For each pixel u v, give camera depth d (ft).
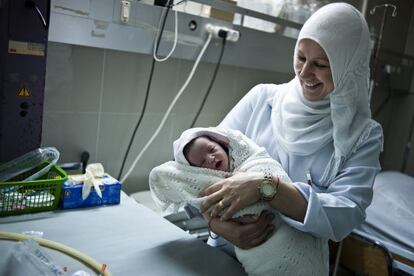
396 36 9.43
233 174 3.51
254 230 3.15
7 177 3.75
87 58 5.12
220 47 6.08
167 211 4.06
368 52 3.49
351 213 3.21
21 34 3.76
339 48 3.26
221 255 3.28
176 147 3.85
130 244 3.23
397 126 10.23
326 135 3.64
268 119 4.23
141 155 6.06
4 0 3.63
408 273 5.74
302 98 3.82
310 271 3.23
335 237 3.21
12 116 3.90
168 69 5.97
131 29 5.03
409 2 9.49
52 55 4.82
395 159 10.26
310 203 3.07
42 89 4.01
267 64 6.87
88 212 3.76
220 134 3.83
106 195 3.97
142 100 5.82
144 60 5.67
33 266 2.68
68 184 3.80
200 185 3.53
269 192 3.12
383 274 6.05
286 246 3.17
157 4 5.23
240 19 6.41
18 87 3.86
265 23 6.78
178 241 3.40
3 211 3.47
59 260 2.80
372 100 9.46
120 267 2.85
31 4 3.73
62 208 3.76
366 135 3.49
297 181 3.78
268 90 4.37
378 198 7.11
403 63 9.57
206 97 6.62
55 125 5.08
